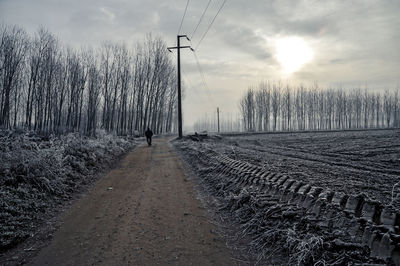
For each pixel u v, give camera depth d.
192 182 8.02
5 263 3.20
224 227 4.48
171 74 56.22
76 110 39.09
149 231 4.22
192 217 4.92
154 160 12.79
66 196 6.12
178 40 24.58
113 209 5.32
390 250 2.77
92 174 8.79
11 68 31.95
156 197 6.24
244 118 85.88
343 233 3.31
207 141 25.00
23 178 5.80
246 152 14.56
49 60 35.84
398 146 19.05
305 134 41.06
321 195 4.38
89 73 39.53
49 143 9.23
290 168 8.69
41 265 3.16
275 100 82.44
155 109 49.88
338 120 90.00
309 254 3.13
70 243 3.76
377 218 3.43
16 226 4.17
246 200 5.25
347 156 14.31
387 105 85.00
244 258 3.39
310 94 91.50
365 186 5.82
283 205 4.52
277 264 3.21
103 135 17.78
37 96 35.66
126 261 3.26
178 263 3.23
